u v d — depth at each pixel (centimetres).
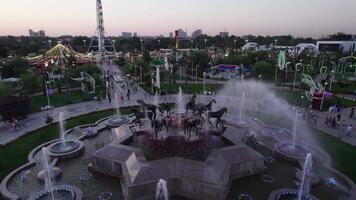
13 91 5631
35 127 3691
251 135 3247
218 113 2900
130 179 2055
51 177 2323
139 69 8106
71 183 2289
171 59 10838
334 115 4162
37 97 5575
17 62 8331
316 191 2138
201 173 2066
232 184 2244
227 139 2697
